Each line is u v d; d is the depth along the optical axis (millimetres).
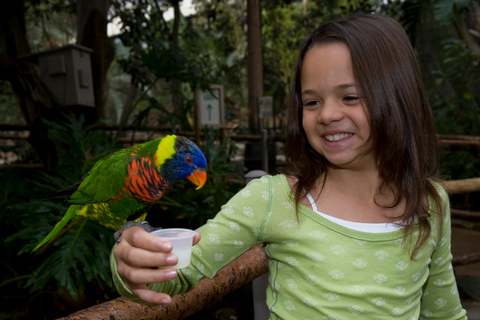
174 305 896
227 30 15344
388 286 967
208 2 11852
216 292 993
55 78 3885
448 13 4309
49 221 2395
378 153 972
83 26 5434
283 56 13609
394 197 1021
